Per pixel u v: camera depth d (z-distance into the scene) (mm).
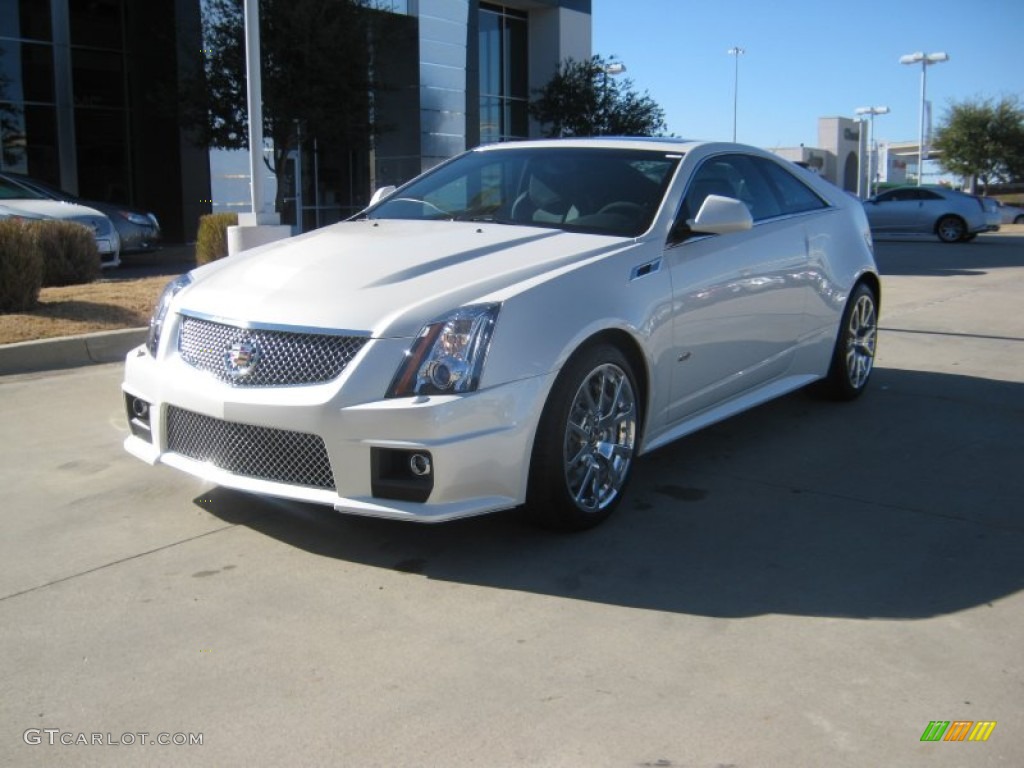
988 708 2721
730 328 4887
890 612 3338
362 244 4340
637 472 4906
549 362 3695
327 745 2559
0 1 20469
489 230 4520
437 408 3439
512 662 2994
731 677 2895
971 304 11336
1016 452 5266
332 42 18359
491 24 30453
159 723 2670
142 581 3596
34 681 2900
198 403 3801
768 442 5453
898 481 4766
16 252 8422
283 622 3268
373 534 4039
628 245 4301
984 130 47844
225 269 4391
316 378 3602
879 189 49531
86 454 5176
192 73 19141
